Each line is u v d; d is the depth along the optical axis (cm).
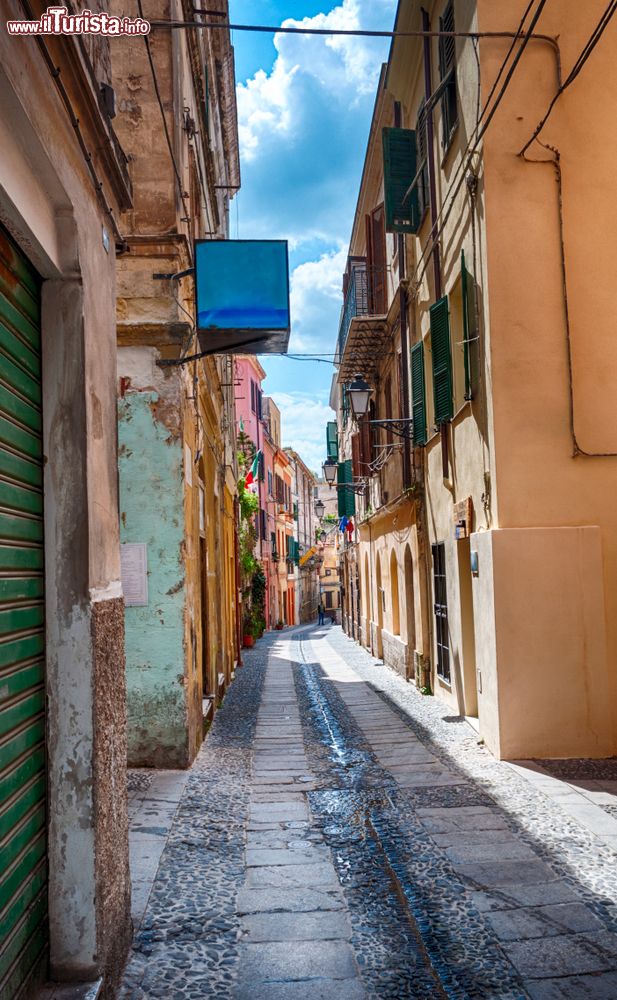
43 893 317
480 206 855
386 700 1241
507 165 839
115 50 819
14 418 303
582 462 823
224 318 733
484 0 841
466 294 912
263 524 3566
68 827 324
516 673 791
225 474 1641
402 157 1222
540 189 841
